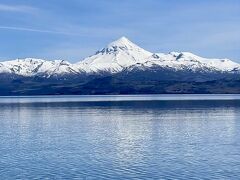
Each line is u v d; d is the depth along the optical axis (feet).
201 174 194.08
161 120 465.06
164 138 315.58
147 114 560.20
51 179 187.73
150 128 385.29
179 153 248.32
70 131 368.48
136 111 630.74
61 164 219.20
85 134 345.31
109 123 439.63
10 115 574.97
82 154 248.52
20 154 249.14
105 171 202.49
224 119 468.75
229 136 321.73
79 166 214.07
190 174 194.49
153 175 193.77
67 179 187.52
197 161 223.10
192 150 258.16
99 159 232.12
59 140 308.81
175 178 187.93
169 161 224.53
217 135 328.70
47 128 395.55
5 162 225.35
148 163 220.02
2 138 321.52
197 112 586.86
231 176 189.67
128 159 231.50
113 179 187.52
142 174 196.13
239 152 248.32
